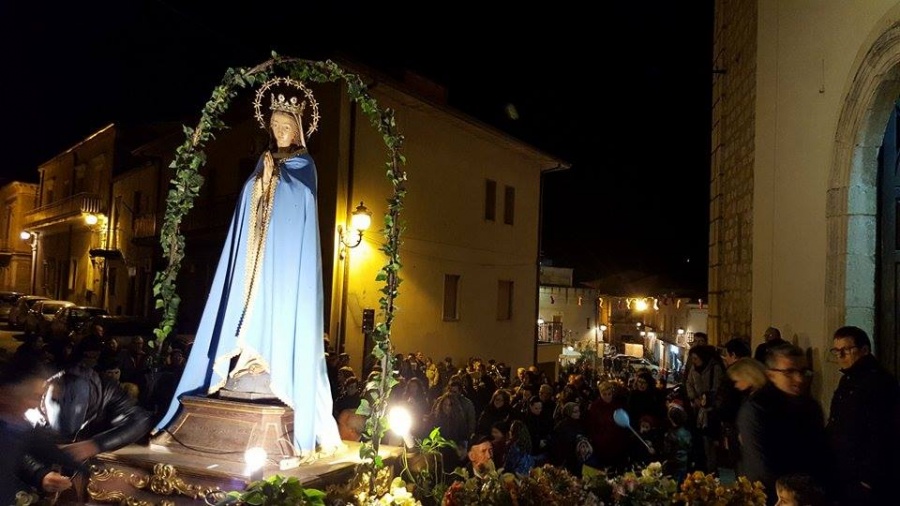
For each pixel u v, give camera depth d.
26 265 38.78
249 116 17.33
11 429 3.42
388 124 4.67
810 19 8.14
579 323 38.56
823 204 7.67
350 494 3.85
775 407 4.57
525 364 22.62
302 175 4.38
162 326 4.68
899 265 6.82
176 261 4.69
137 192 25.28
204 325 4.32
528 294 22.81
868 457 4.43
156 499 3.60
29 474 3.42
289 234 4.25
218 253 18.44
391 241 4.53
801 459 4.43
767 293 9.45
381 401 4.15
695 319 33.38
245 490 3.37
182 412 4.09
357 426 5.58
